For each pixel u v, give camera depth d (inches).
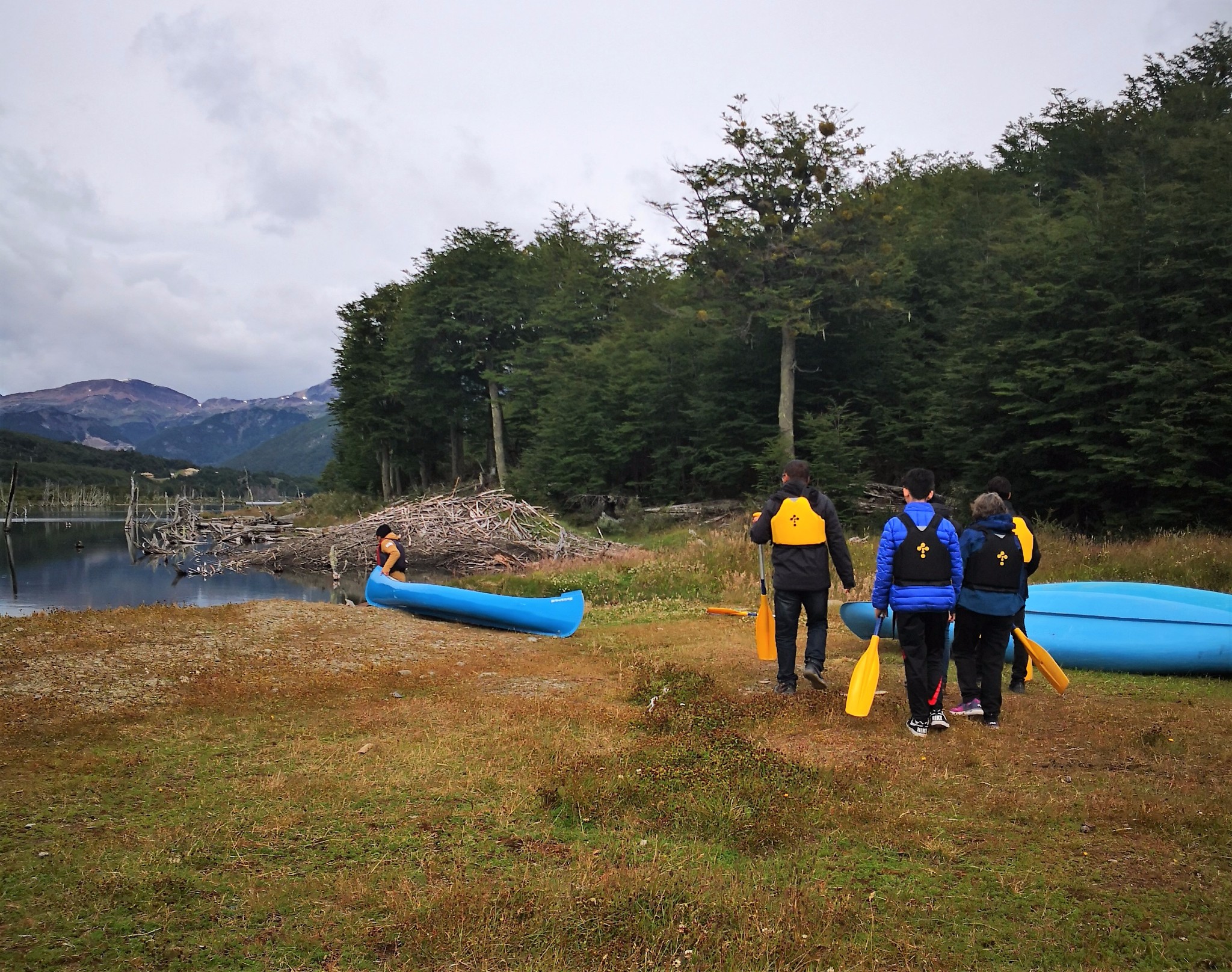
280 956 123.1
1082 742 231.9
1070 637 347.3
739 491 1294.3
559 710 264.5
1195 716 261.4
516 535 994.1
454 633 416.5
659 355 1391.5
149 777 201.5
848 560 289.4
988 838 166.4
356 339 2066.9
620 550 948.0
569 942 125.5
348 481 2469.2
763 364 1237.1
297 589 849.5
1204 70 1588.3
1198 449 786.2
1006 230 1226.6
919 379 1156.5
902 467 1222.9
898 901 140.3
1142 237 865.5
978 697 260.5
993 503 252.4
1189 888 144.2
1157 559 560.4
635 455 1471.5
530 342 1728.6
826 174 1082.1
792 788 188.7
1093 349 861.8
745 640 414.9
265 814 176.6
